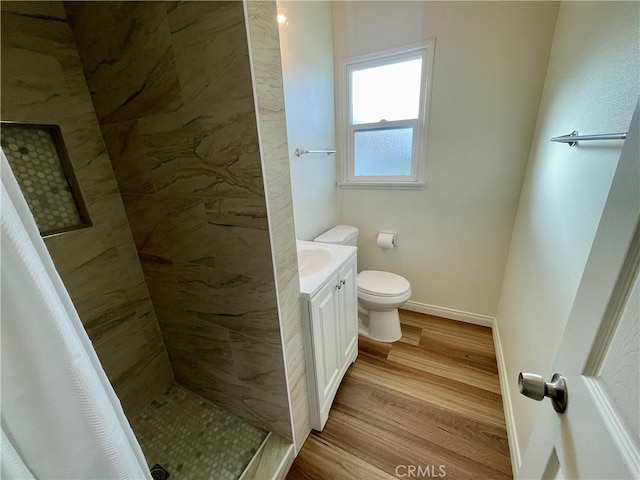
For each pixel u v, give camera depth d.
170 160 0.97
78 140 1.05
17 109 0.89
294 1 1.55
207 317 1.20
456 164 1.87
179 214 1.05
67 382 0.41
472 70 1.65
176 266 1.18
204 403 1.46
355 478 1.15
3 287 0.35
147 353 1.42
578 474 0.40
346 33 1.91
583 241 0.81
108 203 1.17
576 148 0.94
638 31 0.65
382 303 1.83
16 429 0.38
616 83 0.73
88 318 1.16
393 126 2.01
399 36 1.77
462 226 1.98
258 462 1.16
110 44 0.90
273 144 0.85
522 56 1.53
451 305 2.21
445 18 1.63
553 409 0.52
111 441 0.47
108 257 1.20
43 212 1.01
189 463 1.19
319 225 2.08
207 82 0.79
